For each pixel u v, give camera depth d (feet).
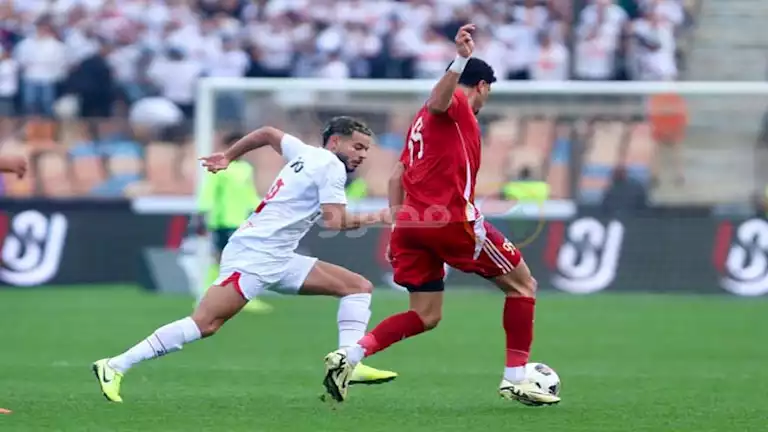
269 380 115.65
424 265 93.86
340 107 211.00
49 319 176.24
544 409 96.58
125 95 253.24
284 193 95.20
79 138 231.71
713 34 276.82
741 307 200.95
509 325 95.71
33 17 261.24
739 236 217.36
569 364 133.49
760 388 113.39
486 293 219.00
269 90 206.59
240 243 95.40
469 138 91.86
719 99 217.36
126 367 94.38
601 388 112.88
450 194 91.97
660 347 150.51
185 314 182.70
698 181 218.18
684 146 217.77
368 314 100.27
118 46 259.60
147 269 218.59
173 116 243.60
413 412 93.81
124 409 93.97
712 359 138.92
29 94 249.75
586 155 216.13
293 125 210.38
